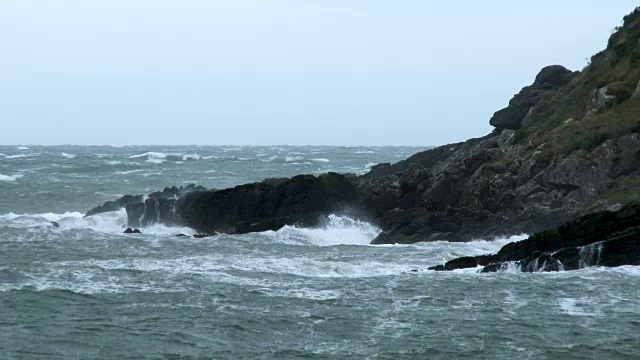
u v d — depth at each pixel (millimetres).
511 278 54188
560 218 77000
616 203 77688
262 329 42469
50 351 38562
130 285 52500
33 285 51750
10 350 38469
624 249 56438
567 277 53562
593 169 82688
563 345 39125
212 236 79812
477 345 39375
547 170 84438
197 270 58156
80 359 37562
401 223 82438
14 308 46031
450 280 54219
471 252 68875
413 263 63500
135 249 68562
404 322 43656
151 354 38406
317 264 61750
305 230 83375
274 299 48938
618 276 53281
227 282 53938
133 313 45469
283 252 69000
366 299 49062
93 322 43531
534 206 80312
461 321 43625
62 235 73875
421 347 39156
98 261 61625
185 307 46875
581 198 81062
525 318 43969
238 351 38906
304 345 39875
